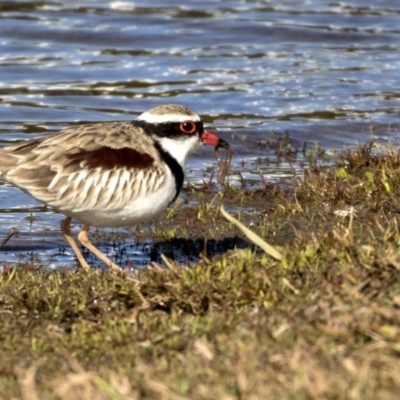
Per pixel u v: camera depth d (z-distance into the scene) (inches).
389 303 315.0
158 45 991.6
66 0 1095.0
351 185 593.3
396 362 279.7
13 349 338.0
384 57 965.2
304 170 664.4
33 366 312.0
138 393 278.2
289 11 1077.8
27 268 509.7
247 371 282.4
